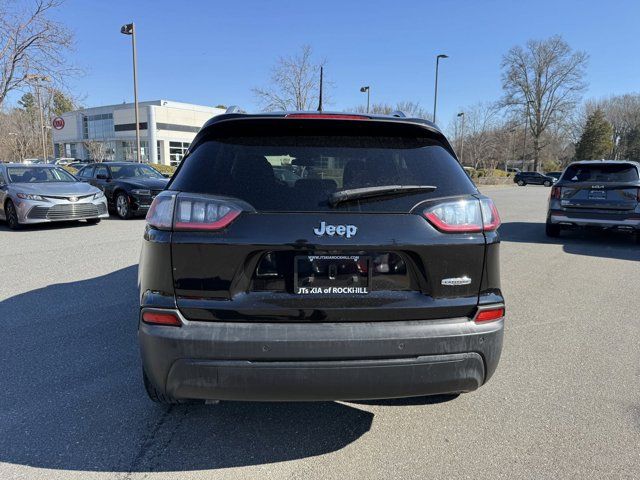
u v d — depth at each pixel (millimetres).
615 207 9172
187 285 2256
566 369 3666
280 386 2205
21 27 17172
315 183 2352
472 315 2369
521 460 2541
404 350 2244
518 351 4016
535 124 68750
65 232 10234
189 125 59812
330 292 2275
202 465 2490
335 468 2477
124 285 5828
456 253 2336
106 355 3828
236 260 2240
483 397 3238
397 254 2312
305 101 29094
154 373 2279
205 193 2311
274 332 2199
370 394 2266
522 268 7230
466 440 2732
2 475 2385
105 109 61094
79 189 10977
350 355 2209
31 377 3445
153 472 2432
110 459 2531
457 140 55844
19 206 10219
